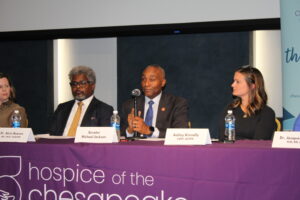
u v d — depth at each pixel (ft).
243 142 10.86
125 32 22.12
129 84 23.73
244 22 20.42
